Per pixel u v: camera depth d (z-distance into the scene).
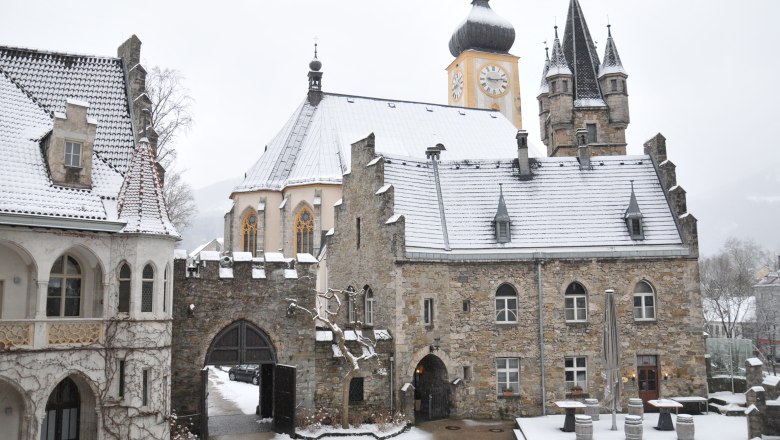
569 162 40.38
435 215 37.41
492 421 33.91
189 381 30.08
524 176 39.53
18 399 24.16
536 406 34.59
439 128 66.44
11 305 24.64
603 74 51.91
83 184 25.94
